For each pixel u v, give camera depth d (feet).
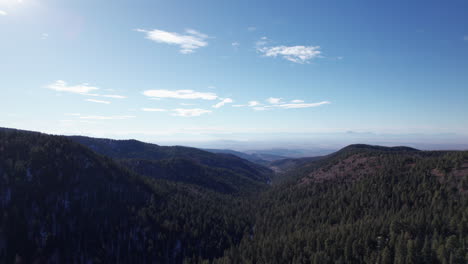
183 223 488.85
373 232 292.20
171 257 418.92
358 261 273.54
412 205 349.82
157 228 451.94
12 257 319.06
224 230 493.77
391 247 263.29
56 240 356.79
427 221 281.74
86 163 484.74
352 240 293.43
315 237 335.88
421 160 465.47
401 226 283.18
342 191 475.31
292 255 323.37
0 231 324.60
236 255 376.68
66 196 404.98
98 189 453.99
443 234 263.49
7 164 387.55
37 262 329.72
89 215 406.62
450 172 377.91
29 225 349.41
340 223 365.40
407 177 414.00
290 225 433.89
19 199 360.89
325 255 284.00
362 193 421.18
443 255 222.89
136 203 485.56
